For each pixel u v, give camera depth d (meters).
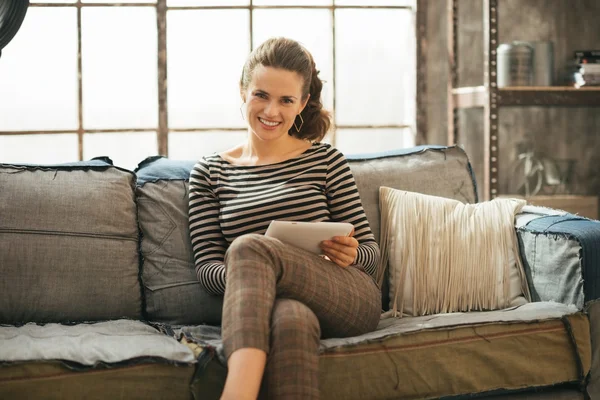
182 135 3.55
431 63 3.70
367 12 3.67
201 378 1.77
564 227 2.20
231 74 3.57
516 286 2.30
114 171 2.34
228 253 1.78
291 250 1.83
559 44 3.88
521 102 3.39
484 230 2.34
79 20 3.42
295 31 3.61
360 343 1.87
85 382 1.73
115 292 2.20
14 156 3.42
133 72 3.49
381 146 3.75
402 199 2.42
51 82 3.42
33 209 2.18
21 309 2.13
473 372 1.95
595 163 4.00
